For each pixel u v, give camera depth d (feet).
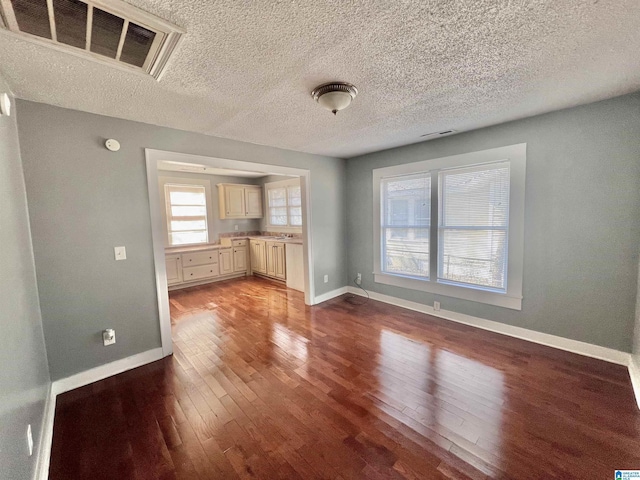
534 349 8.93
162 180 17.92
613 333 8.00
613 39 4.77
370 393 6.98
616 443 5.29
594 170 7.99
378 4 3.81
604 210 7.92
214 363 8.60
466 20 4.21
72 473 4.95
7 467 3.49
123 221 8.25
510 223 9.57
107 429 5.98
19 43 4.42
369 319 11.87
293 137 10.41
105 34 4.28
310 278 13.78
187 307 13.83
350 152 13.51
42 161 6.96
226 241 20.10
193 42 4.56
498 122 9.34
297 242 16.71
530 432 5.61
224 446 5.49
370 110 7.89
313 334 10.49
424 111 8.09
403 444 5.42
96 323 7.89
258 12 3.90
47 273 7.11
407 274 13.11
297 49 4.86
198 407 6.63
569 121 8.25
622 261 7.74
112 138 7.98
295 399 6.83
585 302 8.39
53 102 6.90
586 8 4.00
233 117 8.15
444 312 11.80
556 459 5.00
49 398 6.61
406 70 5.72
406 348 9.23
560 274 8.77
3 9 3.65
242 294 16.03
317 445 5.46
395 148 12.76
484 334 10.14
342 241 15.37
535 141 8.87
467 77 6.10
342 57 5.16
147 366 8.53
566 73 6.03
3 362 3.72
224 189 20.15
